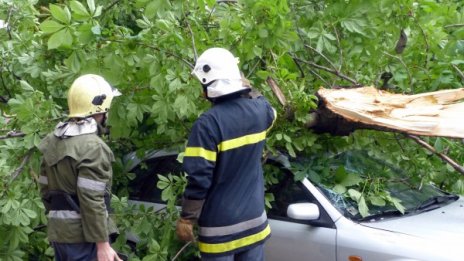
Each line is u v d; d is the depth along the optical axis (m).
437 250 3.90
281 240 4.45
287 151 4.70
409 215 4.49
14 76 4.94
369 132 4.74
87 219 3.38
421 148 4.79
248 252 3.73
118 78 4.27
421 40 4.93
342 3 4.74
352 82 4.92
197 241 4.17
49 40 4.07
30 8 5.04
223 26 4.32
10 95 5.03
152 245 4.16
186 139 4.67
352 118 4.23
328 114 4.36
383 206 4.51
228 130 3.53
